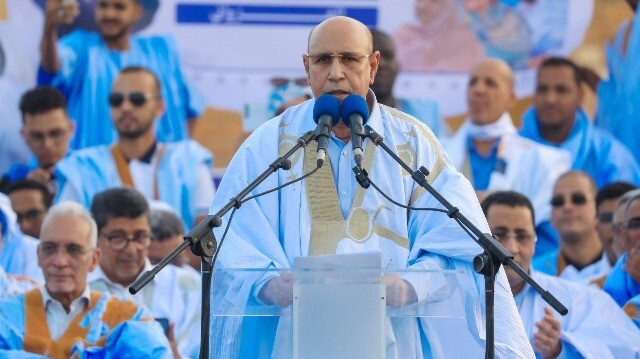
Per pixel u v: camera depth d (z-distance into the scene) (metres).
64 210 13.91
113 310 13.97
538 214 18.17
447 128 18.89
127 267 15.24
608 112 18.83
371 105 9.73
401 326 8.98
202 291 8.38
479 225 9.20
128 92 18.88
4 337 13.54
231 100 19.02
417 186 9.55
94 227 14.04
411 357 8.97
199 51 19.00
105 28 19.00
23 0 18.95
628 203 15.88
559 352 14.29
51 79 18.92
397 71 18.83
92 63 18.95
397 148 9.66
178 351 15.66
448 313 8.41
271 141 9.73
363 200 9.41
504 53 18.94
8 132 18.72
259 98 18.98
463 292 8.69
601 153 18.77
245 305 8.54
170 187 18.83
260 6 18.97
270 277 8.41
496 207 14.66
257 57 18.98
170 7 19.03
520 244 14.63
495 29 18.92
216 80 19.00
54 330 13.75
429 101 18.84
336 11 18.92
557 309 7.99
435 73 18.88
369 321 8.16
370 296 8.16
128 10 19.00
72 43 18.97
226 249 9.27
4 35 18.83
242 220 9.41
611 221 17.42
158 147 18.92
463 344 9.09
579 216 17.81
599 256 17.67
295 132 9.73
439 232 9.22
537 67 18.94
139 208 15.25
